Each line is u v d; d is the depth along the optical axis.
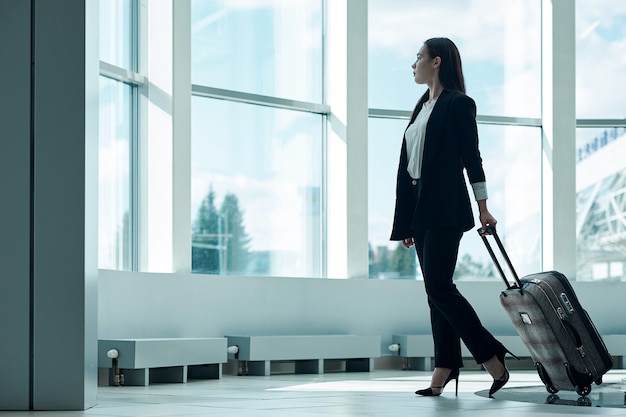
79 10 3.92
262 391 5.61
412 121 5.04
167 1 8.46
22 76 3.92
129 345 6.35
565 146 10.69
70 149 3.88
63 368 3.80
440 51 4.97
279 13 9.90
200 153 9.23
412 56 10.60
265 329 8.87
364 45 9.98
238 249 9.43
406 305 9.84
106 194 8.08
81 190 3.86
